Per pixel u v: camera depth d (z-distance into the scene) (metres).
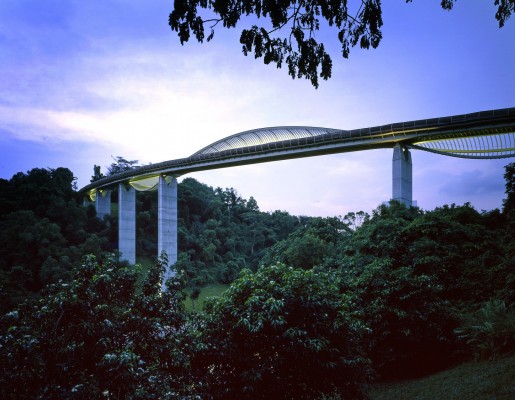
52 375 7.62
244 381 10.64
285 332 10.62
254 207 120.44
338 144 51.81
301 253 42.69
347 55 5.64
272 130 68.88
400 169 46.53
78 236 66.00
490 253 21.97
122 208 78.31
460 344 17.73
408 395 14.47
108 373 7.54
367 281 18.41
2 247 56.09
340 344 12.10
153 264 11.02
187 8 5.19
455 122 40.41
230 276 84.44
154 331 9.33
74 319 8.44
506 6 6.26
